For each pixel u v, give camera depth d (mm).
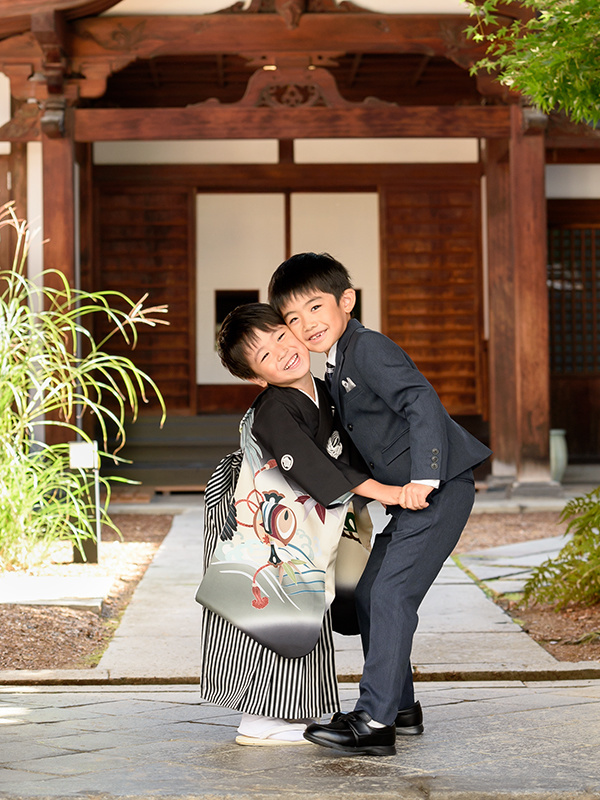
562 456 9148
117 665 3363
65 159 7652
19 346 5191
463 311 10312
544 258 7848
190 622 4059
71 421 7539
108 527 7125
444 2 7633
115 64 7598
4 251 8047
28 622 3869
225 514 2629
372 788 2182
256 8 7617
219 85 10234
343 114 7727
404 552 2484
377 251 10383
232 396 10336
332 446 2600
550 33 3631
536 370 7879
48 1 7160
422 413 2441
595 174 10250
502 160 8742
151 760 2414
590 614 4066
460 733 2615
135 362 10242
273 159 10195
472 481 2596
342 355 2553
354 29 7633
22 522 5062
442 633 3846
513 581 4938
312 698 2520
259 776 2279
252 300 10383
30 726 2729
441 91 10273
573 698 2982
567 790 2158
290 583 2502
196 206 10305
